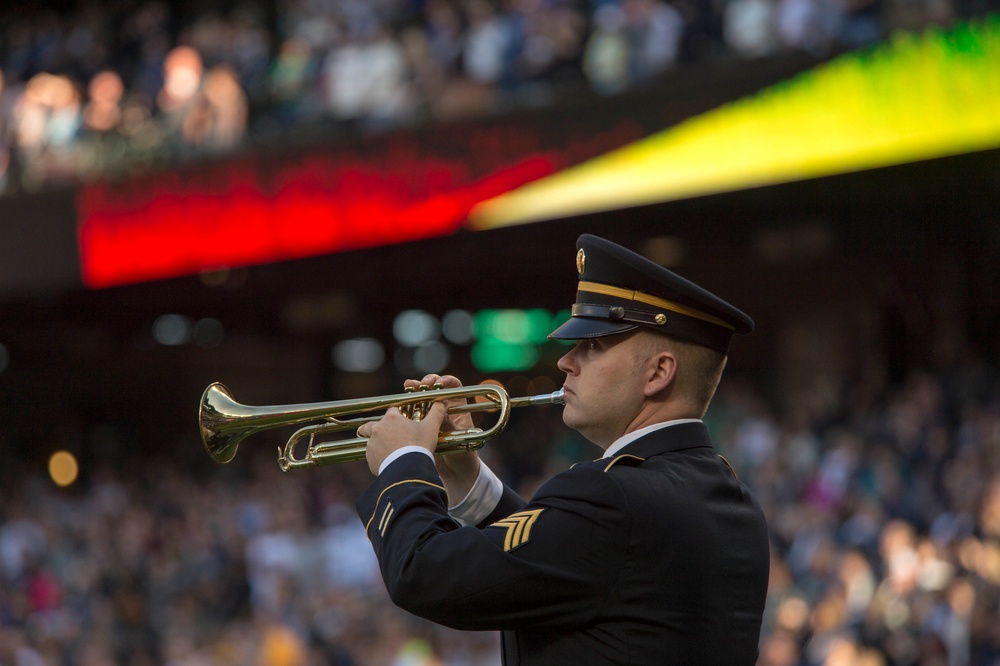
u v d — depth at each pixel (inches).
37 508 1660.9
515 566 223.5
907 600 820.6
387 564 231.3
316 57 1421.0
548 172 1189.7
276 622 1044.5
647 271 245.9
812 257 1505.9
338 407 271.7
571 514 228.1
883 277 1504.7
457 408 266.8
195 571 1314.0
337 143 1326.3
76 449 2191.2
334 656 1001.5
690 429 249.8
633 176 1136.2
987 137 932.0
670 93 1116.5
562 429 1534.2
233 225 1385.3
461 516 273.7
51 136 1565.0
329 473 1535.4
